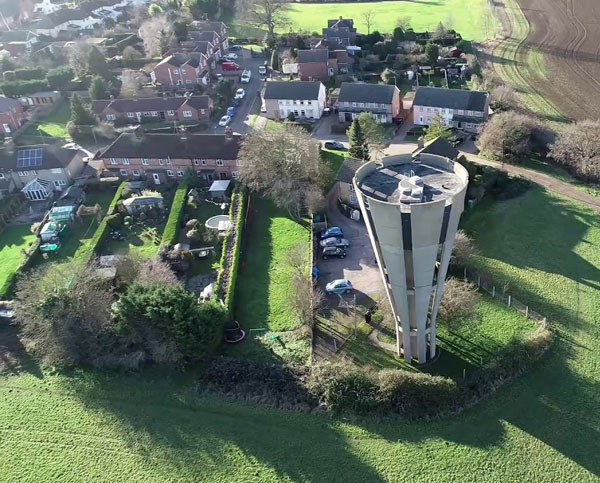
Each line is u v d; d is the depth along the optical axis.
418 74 124.69
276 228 75.50
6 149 89.06
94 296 56.53
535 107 106.25
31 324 55.50
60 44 148.38
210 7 169.50
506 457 43.75
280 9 176.50
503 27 156.00
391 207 40.22
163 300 52.19
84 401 51.56
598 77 118.38
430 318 50.25
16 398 52.31
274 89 109.44
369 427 47.12
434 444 45.19
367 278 64.88
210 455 45.53
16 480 44.59
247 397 50.38
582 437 44.94
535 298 59.84
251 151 78.94
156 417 49.34
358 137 86.56
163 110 109.94
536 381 50.16
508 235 70.62
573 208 75.19
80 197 84.06
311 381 49.94
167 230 73.38
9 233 78.31
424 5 187.38
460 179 44.53
